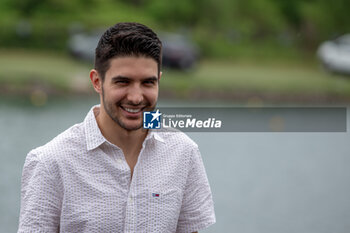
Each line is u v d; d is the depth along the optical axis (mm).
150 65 5473
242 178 24625
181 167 5988
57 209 5645
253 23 98688
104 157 5688
